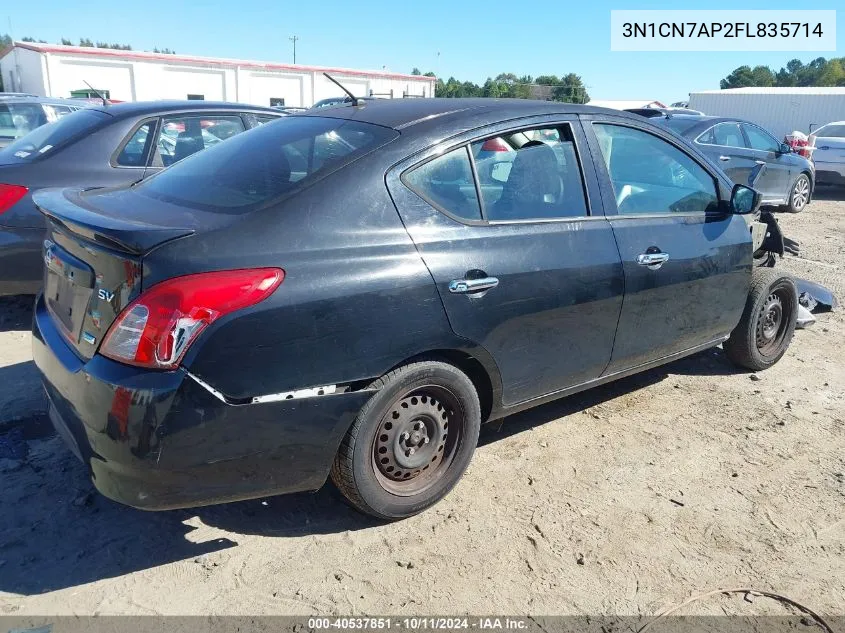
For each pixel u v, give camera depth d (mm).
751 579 2760
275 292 2438
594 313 3418
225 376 2359
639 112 10992
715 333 4281
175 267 2332
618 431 3904
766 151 11781
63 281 2781
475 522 3041
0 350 4645
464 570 2744
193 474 2408
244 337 2375
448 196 2979
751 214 4508
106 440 2332
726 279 4152
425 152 2943
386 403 2770
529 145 3303
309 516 3047
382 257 2701
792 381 4707
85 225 2447
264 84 34219
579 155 3486
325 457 2670
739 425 4031
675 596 2652
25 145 5266
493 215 3115
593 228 3428
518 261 3080
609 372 3695
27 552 2725
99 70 30359
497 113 3244
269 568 2711
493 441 3738
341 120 3209
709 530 3049
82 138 5086
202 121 5738
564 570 2768
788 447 3797
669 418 4090
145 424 2279
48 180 4820
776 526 3094
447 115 3133
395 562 2773
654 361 3951
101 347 2404
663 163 3934
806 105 27500
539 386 3359
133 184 3350
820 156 15961
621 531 3018
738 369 4852
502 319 3035
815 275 7801
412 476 3014
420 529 2982
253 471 2525
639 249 3584
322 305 2521
